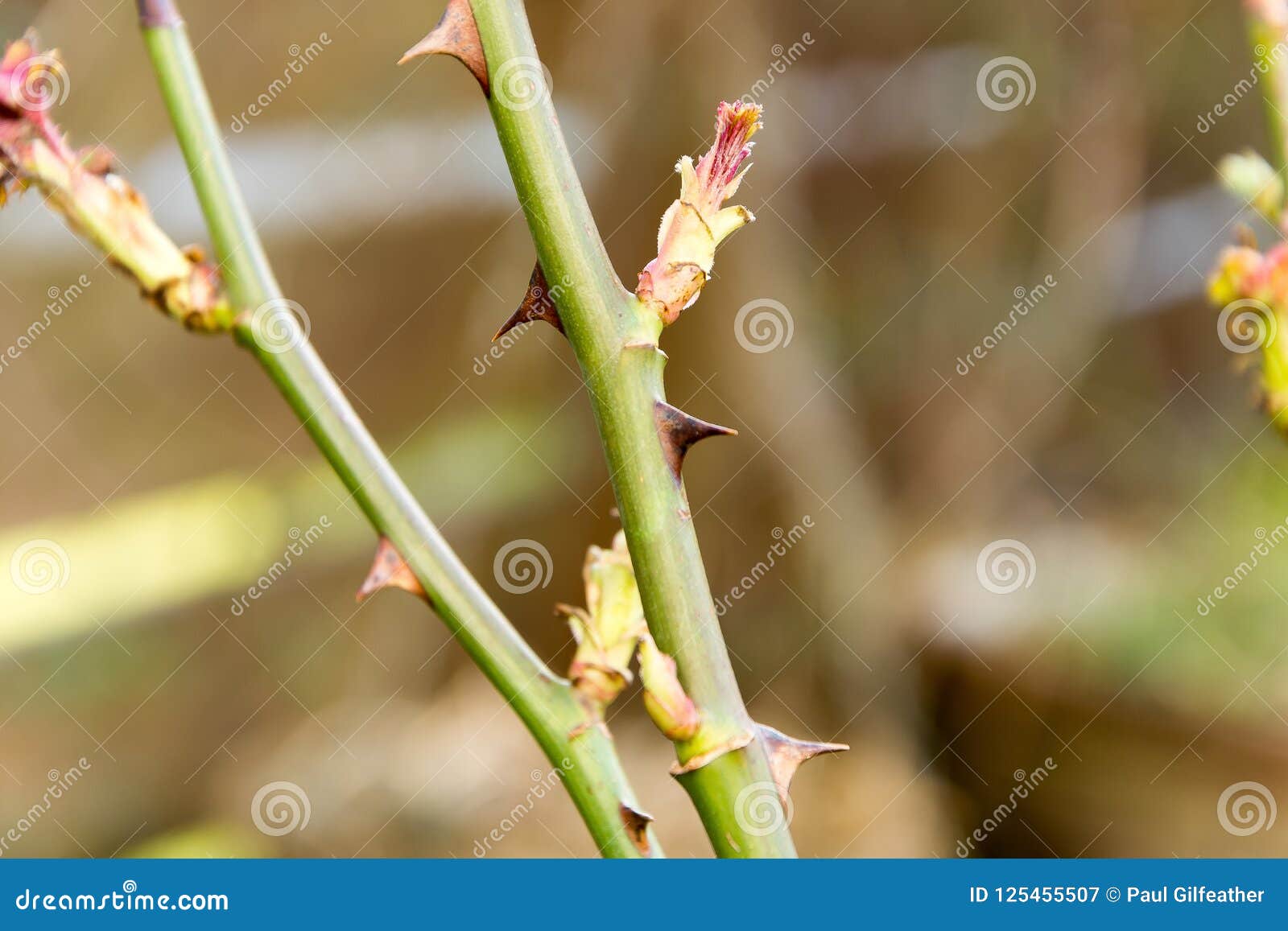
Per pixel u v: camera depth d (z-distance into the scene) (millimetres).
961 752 2955
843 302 3764
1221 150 3512
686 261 753
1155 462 3572
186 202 2551
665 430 752
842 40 3609
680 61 2688
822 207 3736
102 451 3139
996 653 2891
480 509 3025
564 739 764
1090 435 3721
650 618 754
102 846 2641
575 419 3164
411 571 765
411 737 2732
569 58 2703
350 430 764
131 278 758
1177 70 3463
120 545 3014
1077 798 2740
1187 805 2541
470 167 2908
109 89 2596
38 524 3064
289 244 2938
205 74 2859
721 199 755
